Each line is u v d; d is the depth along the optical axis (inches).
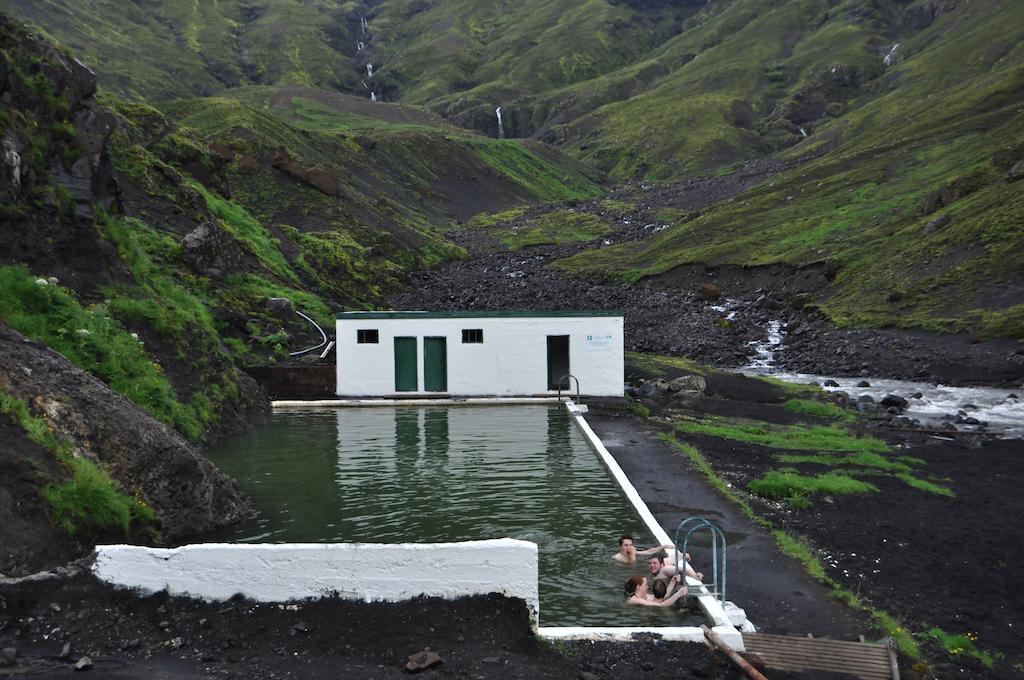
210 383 1026.1
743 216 3676.2
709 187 5876.0
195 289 1435.8
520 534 617.3
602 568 546.9
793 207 3585.1
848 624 462.6
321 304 1769.2
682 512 669.9
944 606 508.1
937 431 1125.1
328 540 597.9
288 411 1208.8
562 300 2578.7
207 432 945.5
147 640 389.7
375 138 5472.4
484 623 414.0
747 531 624.1
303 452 911.0
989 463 935.7
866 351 1814.7
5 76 972.6
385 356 1304.1
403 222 3759.8
